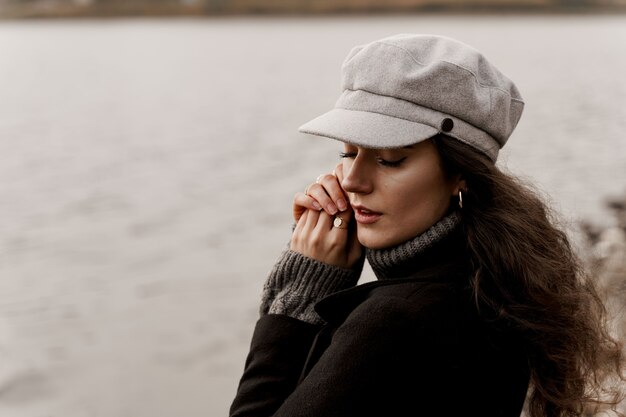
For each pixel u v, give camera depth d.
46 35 160.12
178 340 8.62
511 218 1.43
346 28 162.12
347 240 1.64
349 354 1.33
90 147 27.66
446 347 1.35
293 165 22.17
